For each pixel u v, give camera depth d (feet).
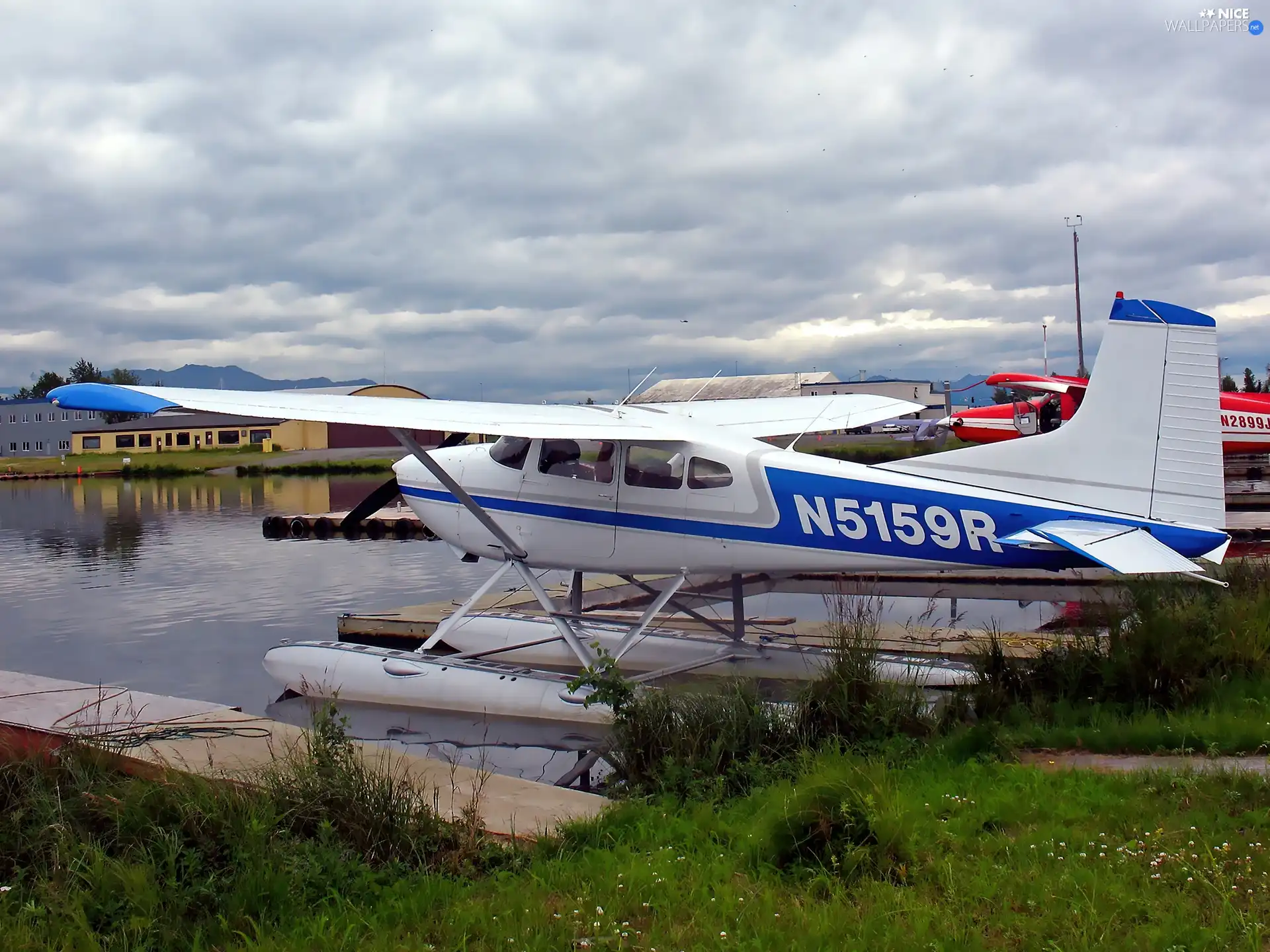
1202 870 12.66
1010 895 12.43
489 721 27.02
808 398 36.27
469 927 12.39
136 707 22.95
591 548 28.99
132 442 216.54
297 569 55.52
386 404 27.68
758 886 13.21
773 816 14.56
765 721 20.17
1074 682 22.58
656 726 19.81
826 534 26.37
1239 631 23.25
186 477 152.25
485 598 41.34
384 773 18.44
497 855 14.84
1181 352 24.32
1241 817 14.48
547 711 26.94
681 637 31.30
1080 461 25.05
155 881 13.37
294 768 16.52
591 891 13.23
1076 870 12.89
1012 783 16.53
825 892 13.00
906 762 18.62
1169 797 15.47
